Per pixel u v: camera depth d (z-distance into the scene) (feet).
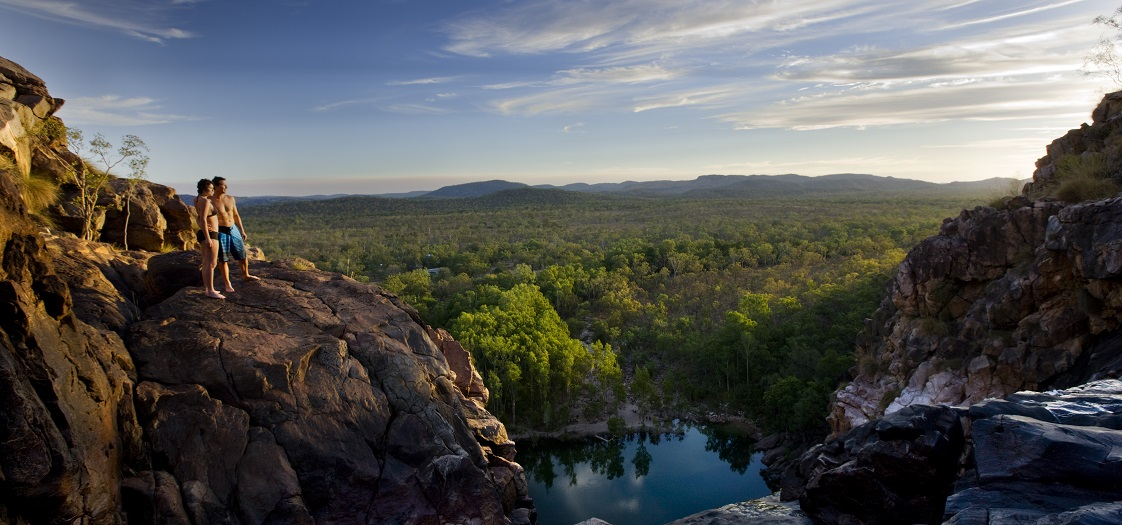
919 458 20.35
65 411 24.95
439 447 34.91
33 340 25.41
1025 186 77.92
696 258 407.85
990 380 63.31
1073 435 18.22
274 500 29.96
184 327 35.96
